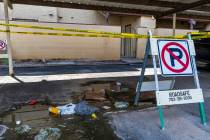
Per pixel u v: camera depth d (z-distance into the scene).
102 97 4.50
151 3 6.59
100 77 6.76
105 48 11.79
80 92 4.88
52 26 10.70
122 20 14.29
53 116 3.42
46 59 10.91
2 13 11.59
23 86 5.41
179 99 3.06
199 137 2.74
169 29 13.06
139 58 12.76
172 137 2.73
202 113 3.16
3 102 4.10
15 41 10.30
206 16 10.20
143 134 2.81
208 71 8.37
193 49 3.29
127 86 5.54
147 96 4.59
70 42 11.16
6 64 9.60
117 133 2.83
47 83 5.79
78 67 9.13
